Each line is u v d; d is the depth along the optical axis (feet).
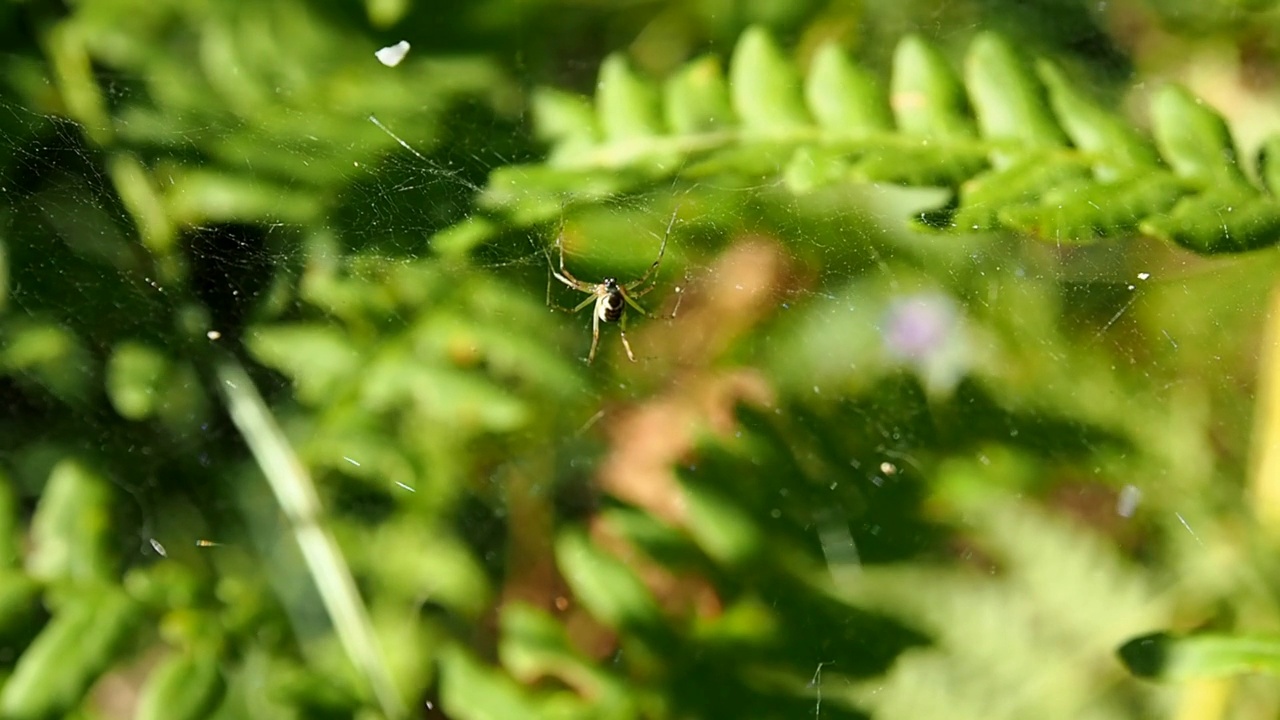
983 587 1.24
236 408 1.29
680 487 1.24
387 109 1.30
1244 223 1.15
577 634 1.27
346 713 1.23
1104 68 1.31
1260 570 1.23
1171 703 1.22
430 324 1.28
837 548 1.24
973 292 1.29
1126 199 1.15
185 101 1.30
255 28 1.31
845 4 1.34
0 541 1.20
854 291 1.30
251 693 1.22
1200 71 1.29
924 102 1.19
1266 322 1.24
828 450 1.26
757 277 1.30
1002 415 1.27
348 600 1.27
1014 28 1.33
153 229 1.28
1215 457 1.24
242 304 1.29
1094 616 1.24
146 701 1.20
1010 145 1.17
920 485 1.26
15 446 1.28
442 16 1.32
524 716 1.21
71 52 1.29
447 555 1.28
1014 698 1.23
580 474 1.30
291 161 1.28
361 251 1.27
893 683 1.23
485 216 1.24
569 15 1.33
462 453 1.29
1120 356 1.27
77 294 1.29
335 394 1.28
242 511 1.28
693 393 1.30
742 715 1.21
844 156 1.18
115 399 1.30
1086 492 1.26
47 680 1.19
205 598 1.23
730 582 1.23
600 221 1.27
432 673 1.25
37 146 1.28
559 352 1.29
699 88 1.23
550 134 1.25
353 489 1.29
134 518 1.27
